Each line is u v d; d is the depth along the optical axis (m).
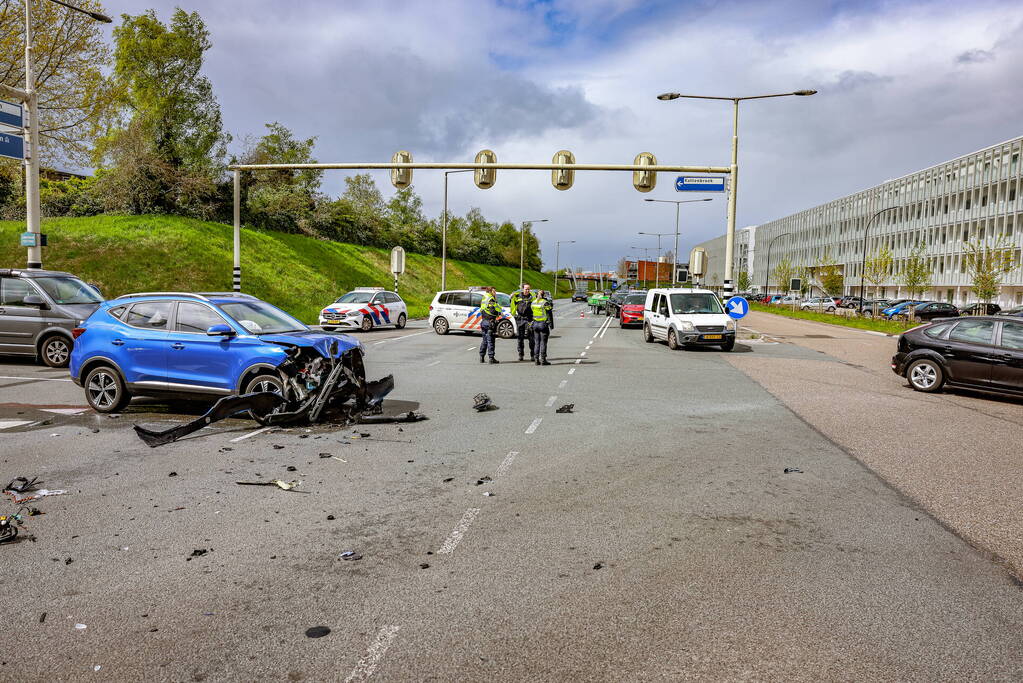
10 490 5.56
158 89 37.62
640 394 11.19
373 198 71.75
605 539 4.57
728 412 9.59
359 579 3.90
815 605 3.61
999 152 59.16
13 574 3.95
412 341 21.97
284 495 5.49
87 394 8.99
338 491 5.61
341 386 8.45
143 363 8.66
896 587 3.84
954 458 6.97
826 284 65.69
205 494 5.50
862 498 5.54
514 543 4.48
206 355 8.41
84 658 3.06
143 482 5.83
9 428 8.02
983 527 4.87
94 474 6.07
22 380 12.03
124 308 9.00
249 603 3.60
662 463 6.63
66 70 25.52
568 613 3.50
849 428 8.55
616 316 41.44
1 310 13.91
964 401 11.05
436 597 3.68
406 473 6.17
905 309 44.62
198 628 3.33
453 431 8.06
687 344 19.72
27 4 16.94
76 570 4.01
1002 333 11.15
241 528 4.73
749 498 5.51
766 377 13.66
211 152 41.53
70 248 30.22
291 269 38.50
